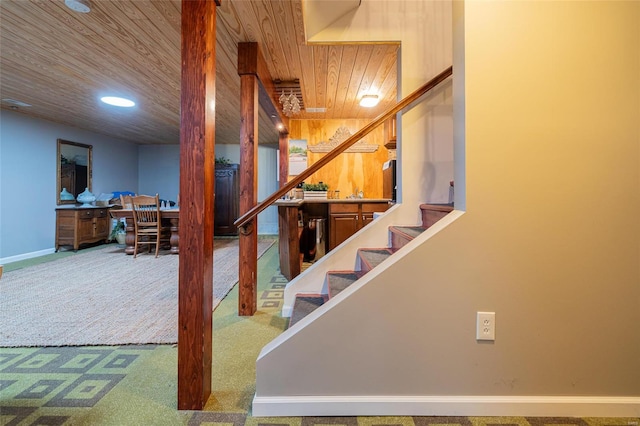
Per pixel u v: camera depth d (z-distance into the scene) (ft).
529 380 4.21
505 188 4.15
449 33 7.91
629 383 4.16
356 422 4.11
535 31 4.12
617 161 4.14
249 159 7.98
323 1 7.52
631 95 4.12
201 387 4.38
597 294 4.16
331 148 17.53
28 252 15.64
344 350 4.25
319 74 11.00
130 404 4.51
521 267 4.16
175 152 24.52
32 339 6.55
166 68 9.80
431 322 4.22
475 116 4.14
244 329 7.18
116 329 7.07
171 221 16.94
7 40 8.03
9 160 14.79
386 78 11.46
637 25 4.11
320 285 8.10
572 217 4.14
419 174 8.02
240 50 7.98
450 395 4.24
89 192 18.94
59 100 13.08
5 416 4.24
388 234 8.11
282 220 12.19
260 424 4.09
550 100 4.12
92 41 8.10
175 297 9.40
